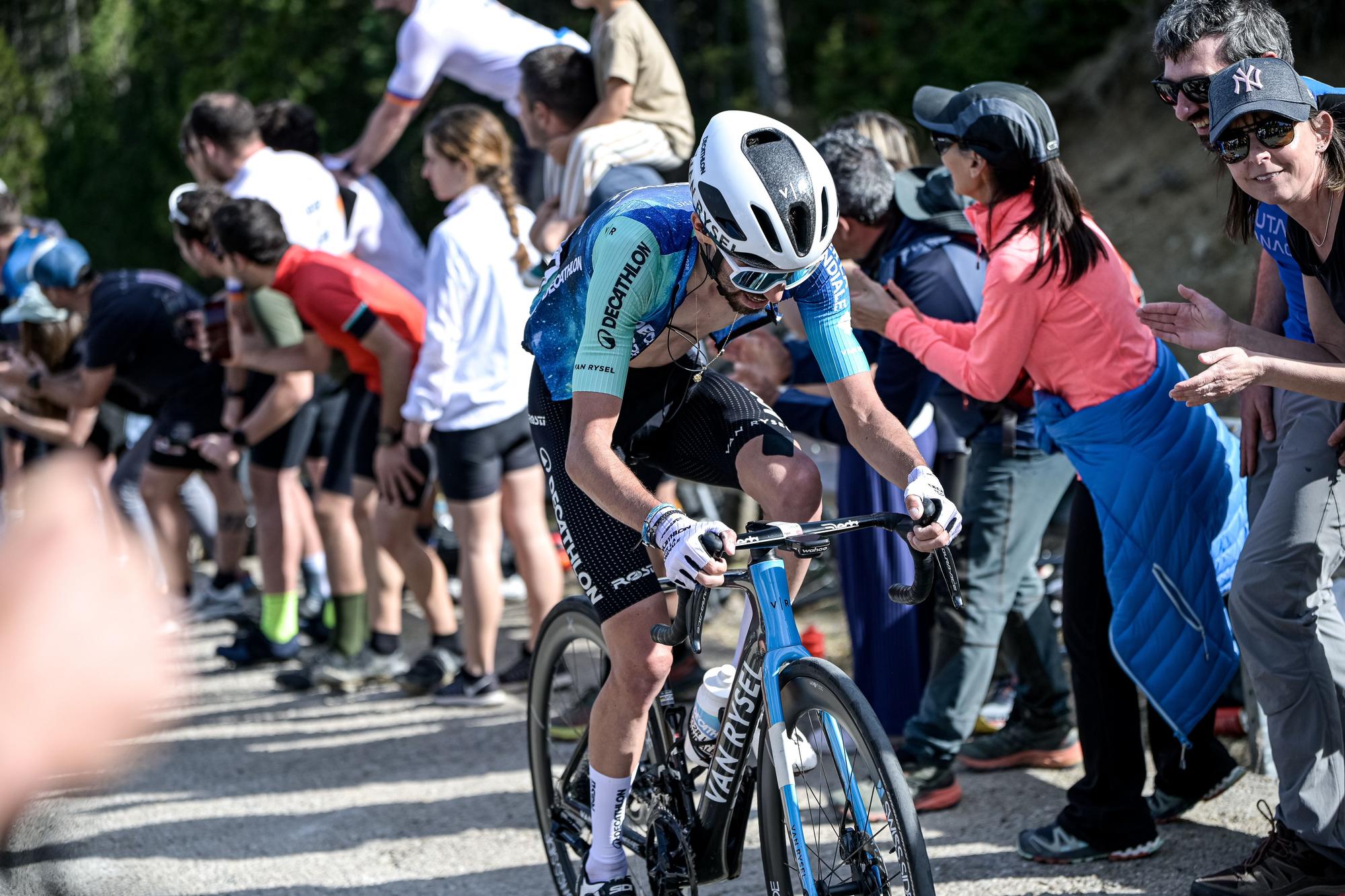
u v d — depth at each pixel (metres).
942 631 5.08
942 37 18.38
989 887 4.38
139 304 8.52
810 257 3.06
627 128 7.14
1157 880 4.33
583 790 4.36
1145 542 4.29
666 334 3.60
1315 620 3.85
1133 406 4.29
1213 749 4.77
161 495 8.89
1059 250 4.22
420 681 7.69
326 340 7.12
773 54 19.56
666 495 7.26
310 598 9.47
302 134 8.69
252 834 5.56
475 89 8.95
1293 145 3.49
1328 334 3.87
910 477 3.26
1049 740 5.57
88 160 21.50
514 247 6.86
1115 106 16.31
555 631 4.43
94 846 5.47
